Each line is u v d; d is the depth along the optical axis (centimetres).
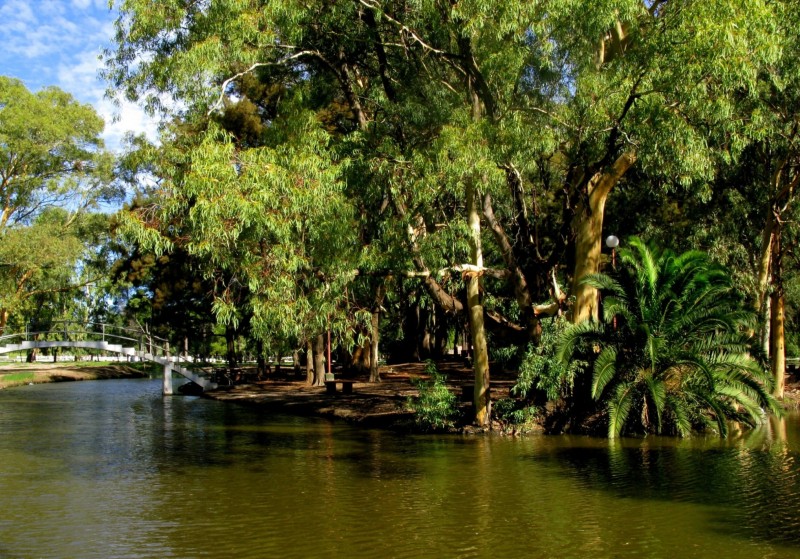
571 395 1969
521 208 1873
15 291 4619
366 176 1588
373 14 1731
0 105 4341
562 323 1930
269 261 1427
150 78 1552
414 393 2814
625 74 1544
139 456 1655
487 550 906
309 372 3728
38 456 1667
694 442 1778
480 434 1933
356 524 1030
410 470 1433
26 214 4712
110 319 6688
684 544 926
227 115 3073
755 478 1330
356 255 1608
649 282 1902
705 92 1445
